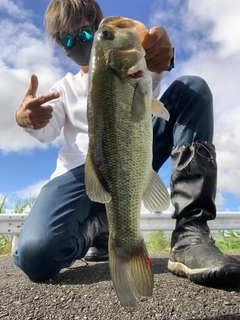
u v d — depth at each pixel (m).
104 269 0.95
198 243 0.77
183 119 0.88
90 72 0.62
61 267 0.85
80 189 0.91
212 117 0.88
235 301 0.64
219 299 0.65
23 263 0.83
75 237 0.88
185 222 0.82
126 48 0.60
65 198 0.90
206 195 0.81
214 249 0.75
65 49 0.97
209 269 0.68
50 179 0.99
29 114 0.71
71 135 1.01
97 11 0.97
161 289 0.71
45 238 0.83
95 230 1.01
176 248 0.80
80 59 0.98
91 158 0.60
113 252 0.58
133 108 0.59
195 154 0.83
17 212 1.76
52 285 0.79
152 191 0.61
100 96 0.61
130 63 0.60
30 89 0.73
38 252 0.82
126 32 0.61
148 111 0.61
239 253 1.40
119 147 0.60
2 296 0.72
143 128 0.60
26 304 0.67
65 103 1.03
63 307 0.65
